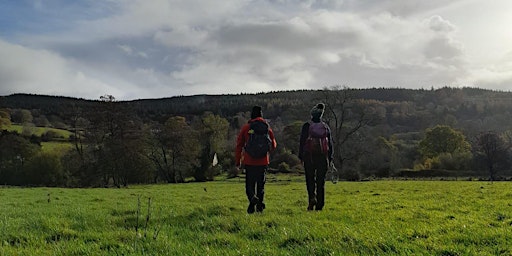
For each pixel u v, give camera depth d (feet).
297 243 20.20
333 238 20.61
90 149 185.16
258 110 34.22
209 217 30.94
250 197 33.04
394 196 52.65
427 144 253.24
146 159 197.98
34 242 21.57
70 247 19.69
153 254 17.80
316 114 35.60
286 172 226.79
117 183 185.47
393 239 19.93
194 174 210.59
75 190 97.55
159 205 44.11
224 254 17.99
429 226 24.44
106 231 24.80
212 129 255.09
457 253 17.25
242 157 33.78
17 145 200.85
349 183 112.98
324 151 34.60
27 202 54.44
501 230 21.98
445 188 70.85
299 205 42.19
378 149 220.43
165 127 216.33
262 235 22.88
